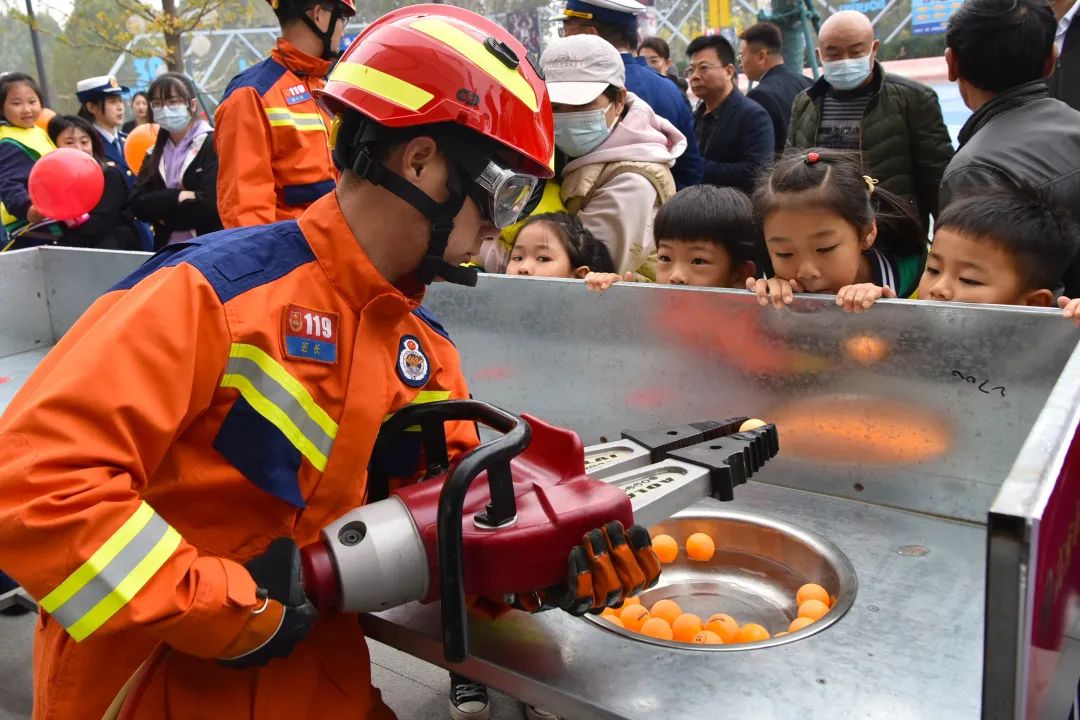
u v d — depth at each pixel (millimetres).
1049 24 2332
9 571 928
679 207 2301
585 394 2090
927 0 6039
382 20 1173
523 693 1194
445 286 2260
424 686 1919
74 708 1162
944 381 1599
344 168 1181
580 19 3641
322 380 1149
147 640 1151
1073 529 1024
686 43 7344
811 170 1971
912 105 3260
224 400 1087
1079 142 2240
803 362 1756
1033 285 1822
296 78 2992
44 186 4227
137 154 6035
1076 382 1064
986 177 2201
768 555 1696
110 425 953
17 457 918
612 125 2805
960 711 1118
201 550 1134
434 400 1349
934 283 1914
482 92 1079
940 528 1630
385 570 1071
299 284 1137
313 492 1170
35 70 12898
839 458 1762
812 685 1175
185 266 1072
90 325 1112
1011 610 771
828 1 6316
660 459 1417
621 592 1066
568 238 2506
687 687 1172
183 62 10320
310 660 1191
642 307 1941
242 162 2879
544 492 1127
